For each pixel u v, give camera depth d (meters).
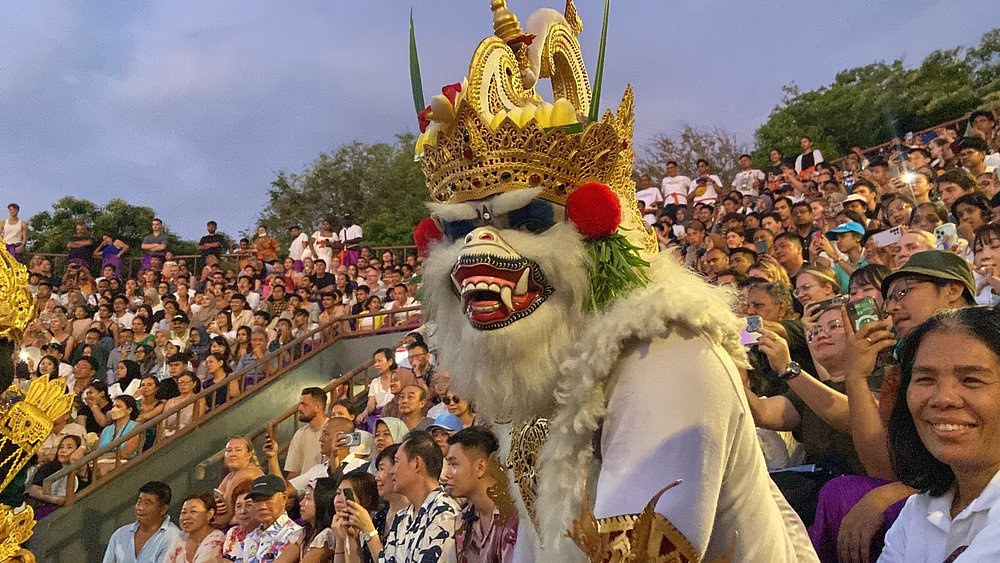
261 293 13.18
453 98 1.61
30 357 10.13
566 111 1.56
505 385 1.48
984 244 3.46
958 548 1.48
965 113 12.02
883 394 2.16
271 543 4.45
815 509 2.44
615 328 1.35
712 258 5.76
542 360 1.46
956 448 1.46
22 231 16.05
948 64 12.50
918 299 2.36
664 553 1.15
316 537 4.07
